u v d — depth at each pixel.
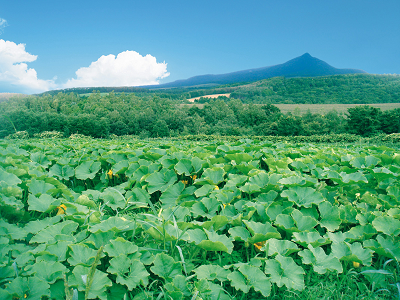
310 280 2.20
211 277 1.96
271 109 78.38
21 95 90.31
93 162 4.50
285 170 3.81
